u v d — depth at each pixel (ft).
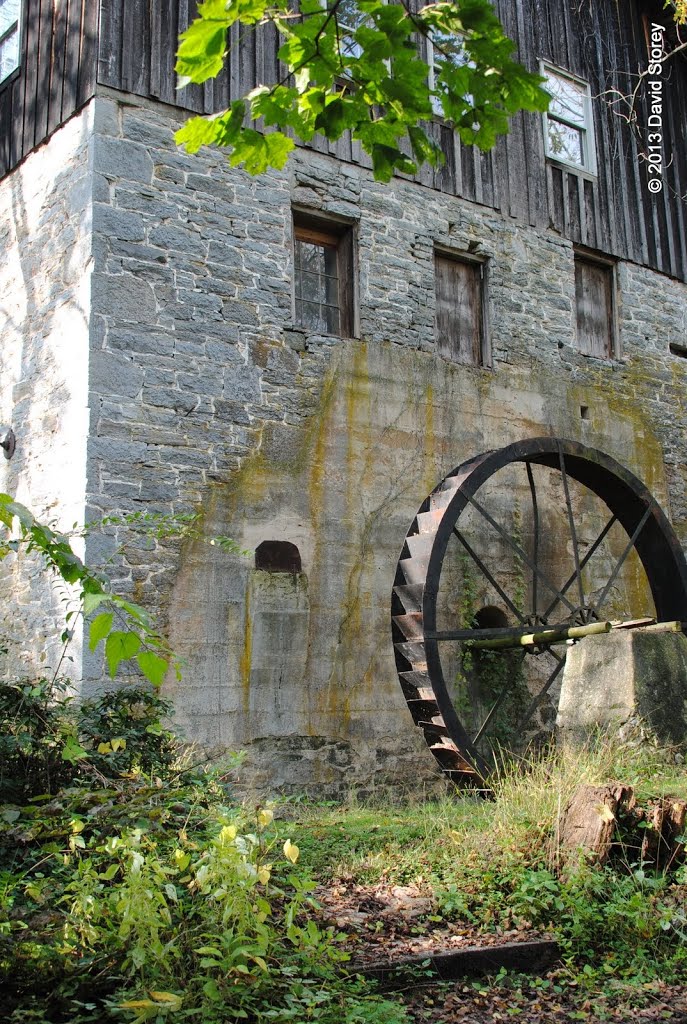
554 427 35.47
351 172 31.65
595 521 36.22
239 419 27.94
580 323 38.09
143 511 25.79
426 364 32.22
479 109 11.98
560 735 26.37
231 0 10.71
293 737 27.40
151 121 27.71
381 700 29.25
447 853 17.40
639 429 38.45
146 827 13.24
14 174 30.25
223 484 27.35
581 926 14.84
